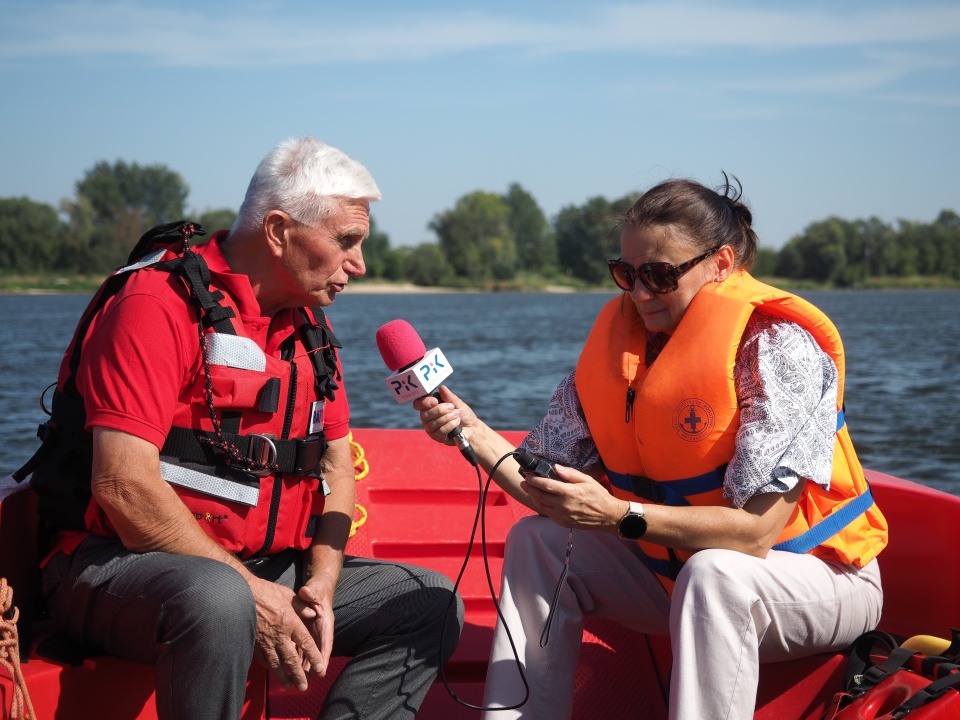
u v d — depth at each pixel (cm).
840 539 226
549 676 226
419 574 230
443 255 13875
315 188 210
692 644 204
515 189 14512
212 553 201
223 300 210
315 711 250
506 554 239
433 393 228
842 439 232
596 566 238
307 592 213
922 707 190
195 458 207
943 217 14375
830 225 13238
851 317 5075
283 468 216
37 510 219
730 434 218
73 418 204
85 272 10750
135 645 194
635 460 235
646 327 237
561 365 2439
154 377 196
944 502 256
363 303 8619
